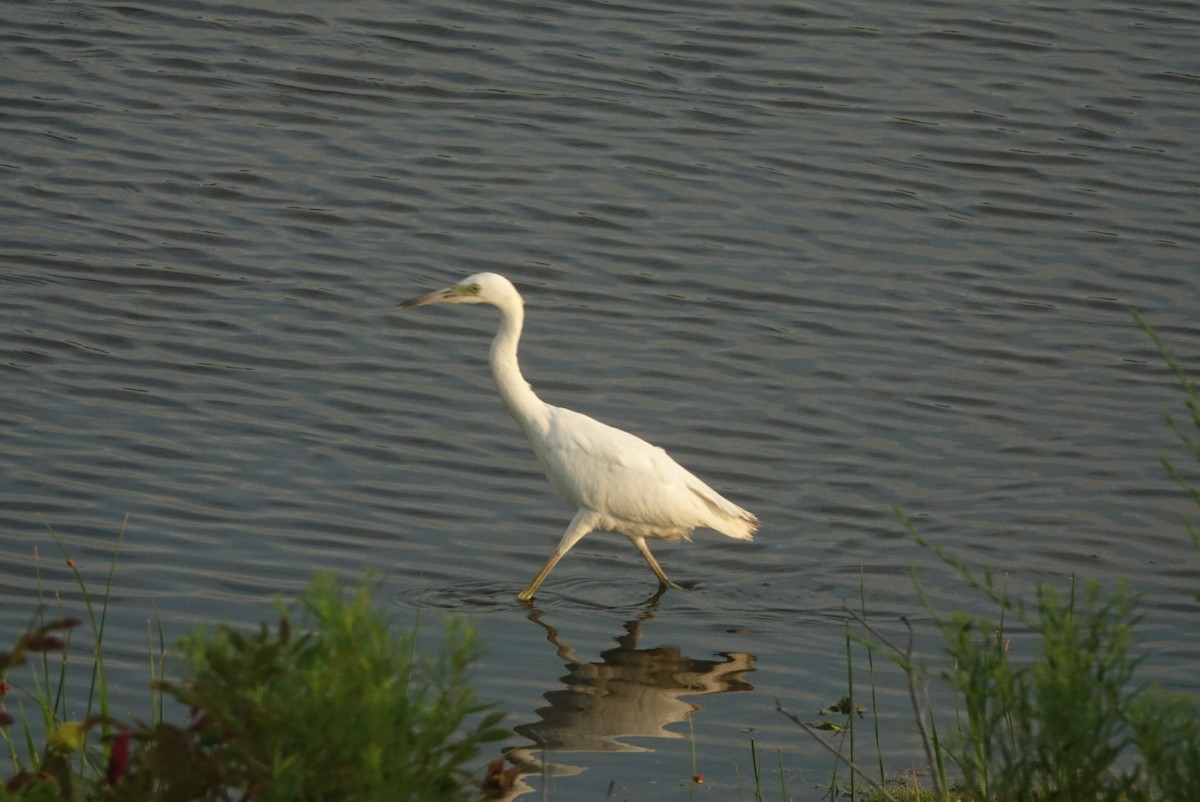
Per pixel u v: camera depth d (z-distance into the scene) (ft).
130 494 44.06
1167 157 75.56
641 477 40.06
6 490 43.45
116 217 64.18
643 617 38.68
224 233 63.93
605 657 35.94
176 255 61.72
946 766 30.22
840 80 82.23
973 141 76.48
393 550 42.27
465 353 56.75
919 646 37.29
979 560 43.16
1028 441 51.88
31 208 64.03
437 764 18.93
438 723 18.66
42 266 59.52
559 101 78.54
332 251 63.46
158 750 18.37
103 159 69.00
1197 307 62.64
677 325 59.67
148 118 73.26
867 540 44.45
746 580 41.57
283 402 51.62
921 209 70.38
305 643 18.90
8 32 80.38
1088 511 46.78
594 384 54.70
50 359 52.90
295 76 78.84
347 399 52.26
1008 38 87.86
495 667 34.96
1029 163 74.64
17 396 49.98
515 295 41.86
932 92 81.35
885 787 28.89
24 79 75.41
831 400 54.44
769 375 56.13
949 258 66.28
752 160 73.97
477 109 77.36
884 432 52.24
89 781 20.77
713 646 36.86
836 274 64.49
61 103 73.56
